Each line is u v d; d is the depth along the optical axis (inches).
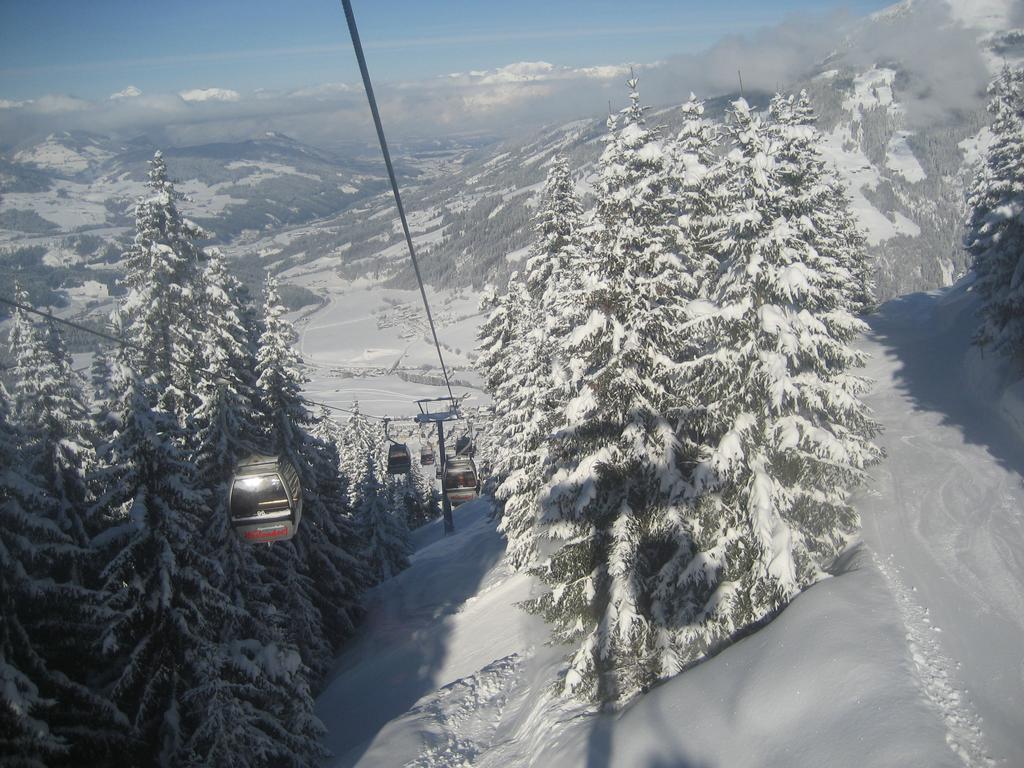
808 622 564.4
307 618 1069.8
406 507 2888.8
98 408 1088.2
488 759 705.6
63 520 805.9
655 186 650.2
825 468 626.8
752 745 481.4
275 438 1106.7
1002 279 1222.9
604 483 710.5
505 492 1054.4
